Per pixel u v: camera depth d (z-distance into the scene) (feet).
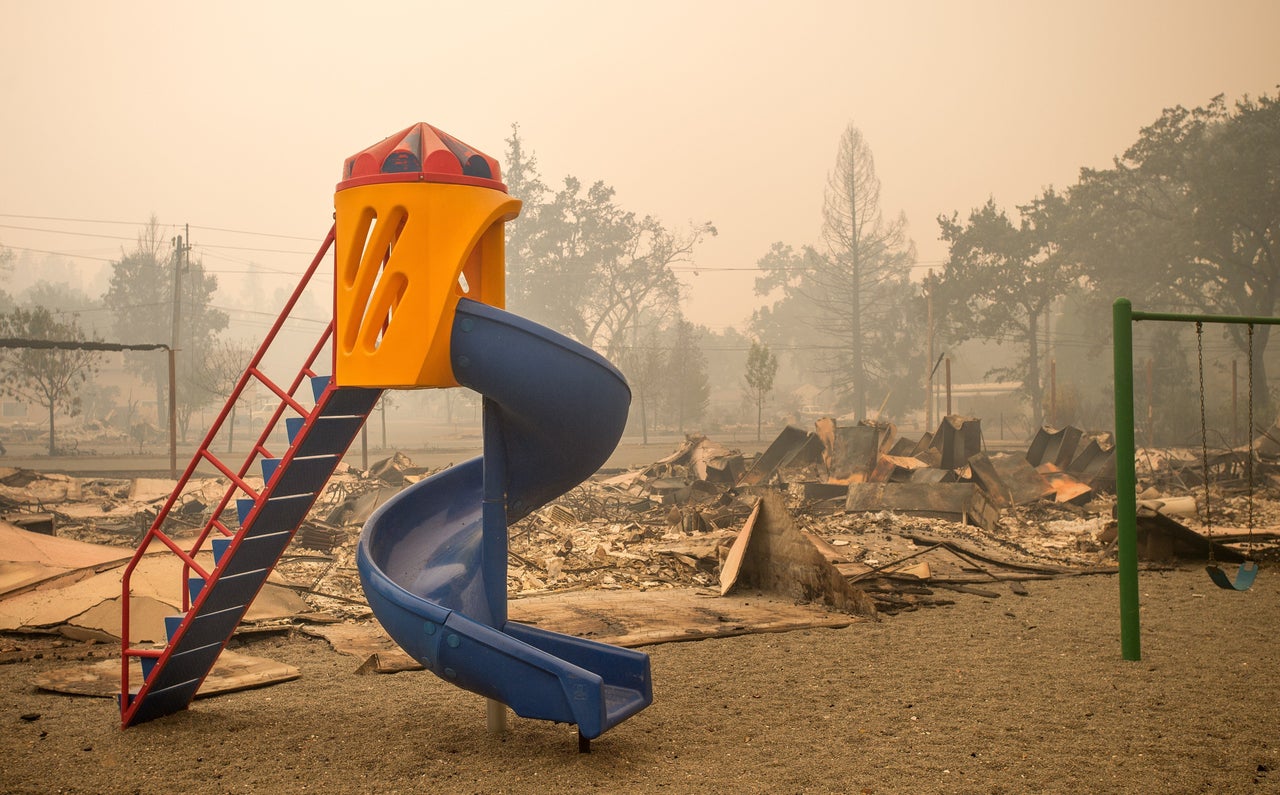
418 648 17.38
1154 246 184.24
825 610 31.83
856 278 257.75
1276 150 167.73
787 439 79.97
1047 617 30.91
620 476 81.82
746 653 25.98
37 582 29.78
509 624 19.21
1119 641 27.22
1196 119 183.93
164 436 211.00
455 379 17.29
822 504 63.82
